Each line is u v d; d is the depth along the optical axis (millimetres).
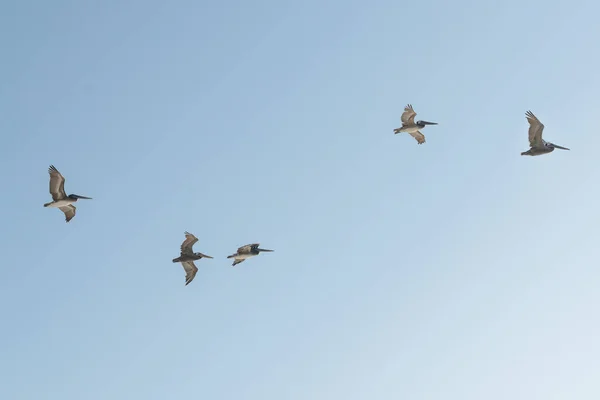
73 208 57438
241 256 59625
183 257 59375
